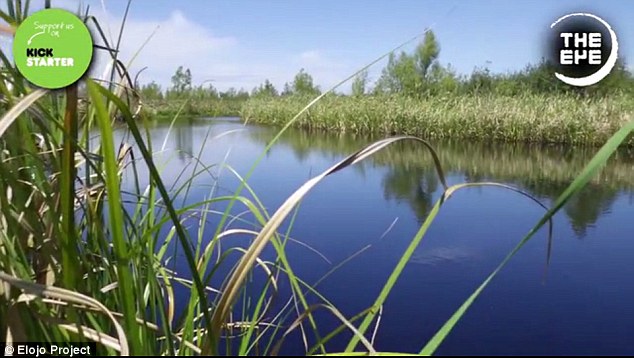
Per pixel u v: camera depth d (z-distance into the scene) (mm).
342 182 4625
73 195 368
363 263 2164
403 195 3975
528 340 1489
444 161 6594
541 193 4113
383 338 1487
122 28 504
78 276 395
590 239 2666
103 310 350
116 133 589
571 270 2139
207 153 1032
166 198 332
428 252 2371
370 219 3076
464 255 2338
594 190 4273
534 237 2713
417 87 11945
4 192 405
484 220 3113
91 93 291
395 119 10805
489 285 1959
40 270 451
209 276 508
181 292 1045
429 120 10055
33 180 488
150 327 436
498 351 1419
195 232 1383
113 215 341
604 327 1562
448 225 2971
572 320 1628
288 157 7062
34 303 420
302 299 484
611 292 1856
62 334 427
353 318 419
